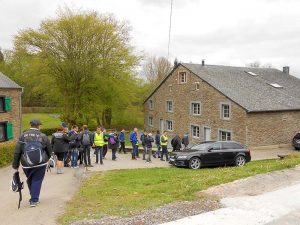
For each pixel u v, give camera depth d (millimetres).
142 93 57656
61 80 41812
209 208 7516
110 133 22062
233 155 20266
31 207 8023
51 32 40031
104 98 44344
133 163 20656
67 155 16672
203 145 20266
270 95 33219
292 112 31547
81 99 43250
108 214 7102
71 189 10680
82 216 7051
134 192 9422
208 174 12117
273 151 29141
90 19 40500
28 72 41469
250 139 29859
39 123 8133
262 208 7602
